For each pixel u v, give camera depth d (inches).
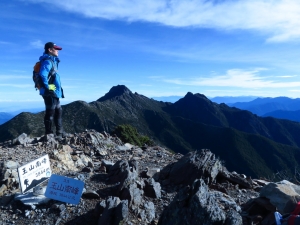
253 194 268.1
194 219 161.5
